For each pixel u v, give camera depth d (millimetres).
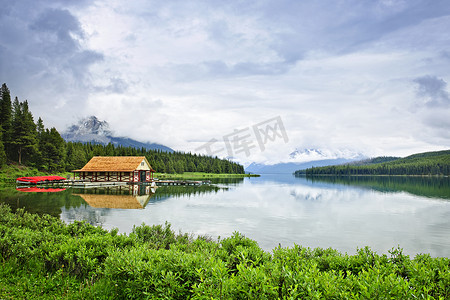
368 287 4137
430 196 41188
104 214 22188
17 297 6094
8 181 64750
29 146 84188
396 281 4125
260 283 4367
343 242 14781
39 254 7973
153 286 5539
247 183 79188
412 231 17469
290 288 4270
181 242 11008
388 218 22109
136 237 10094
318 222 20078
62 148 94562
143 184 64312
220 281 4516
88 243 8141
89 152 116000
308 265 5582
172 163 128875
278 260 6188
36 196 34906
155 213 23156
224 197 37625
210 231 16891
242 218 21422
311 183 83000
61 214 21969
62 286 6551
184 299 5305
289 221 20391
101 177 68312
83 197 34500
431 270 5223
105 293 6066
